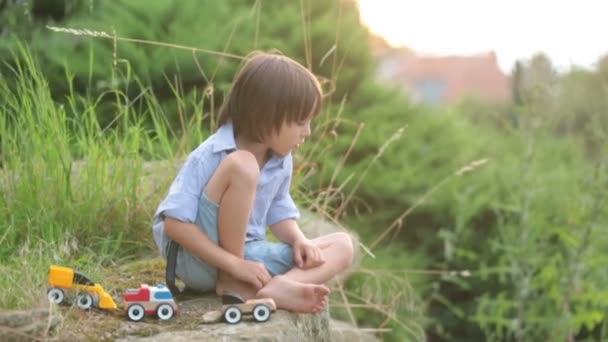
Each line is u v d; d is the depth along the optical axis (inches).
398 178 384.5
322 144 357.4
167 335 148.7
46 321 141.1
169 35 311.6
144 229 212.1
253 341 149.2
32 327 138.9
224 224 164.2
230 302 158.2
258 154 170.2
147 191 219.0
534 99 317.4
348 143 374.9
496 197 379.6
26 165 211.0
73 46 296.0
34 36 287.7
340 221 354.6
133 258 206.2
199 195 165.8
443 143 409.1
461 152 411.2
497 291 388.8
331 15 379.6
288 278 167.8
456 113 444.8
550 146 379.6
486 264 388.2
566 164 377.4
